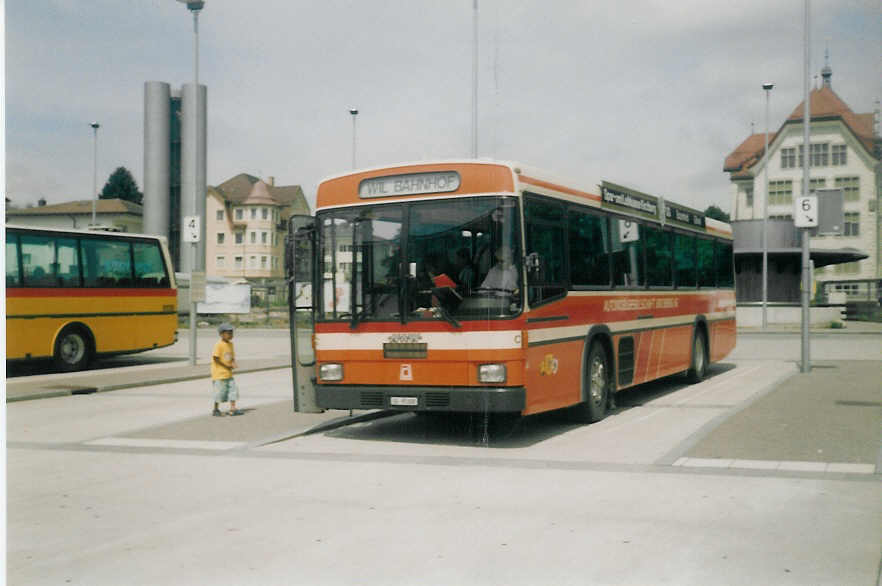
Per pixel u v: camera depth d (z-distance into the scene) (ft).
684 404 44.73
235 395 42.19
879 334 119.14
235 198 322.14
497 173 31.89
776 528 20.20
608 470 27.40
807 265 59.36
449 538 19.70
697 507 22.27
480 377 31.22
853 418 36.63
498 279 31.40
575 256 36.83
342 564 17.84
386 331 32.83
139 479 27.07
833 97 252.62
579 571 17.17
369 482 26.13
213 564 18.02
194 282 72.28
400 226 33.04
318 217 34.68
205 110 172.86
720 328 61.00
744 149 304.71
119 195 330.75
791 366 66.54
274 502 23.59
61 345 68.54
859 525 20.42
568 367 35.50
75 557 18.66
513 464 28.81
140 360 84.64
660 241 48.70
